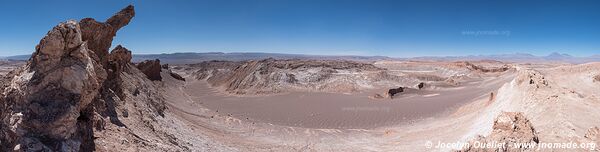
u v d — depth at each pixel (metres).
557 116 23.08
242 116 55.00
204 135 31.86
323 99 74.19
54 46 13.71
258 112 59.97
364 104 66.75
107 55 29.69
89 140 15.48
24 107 13.29
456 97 67.75
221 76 119.25
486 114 34.50
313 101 72.12
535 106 26.98
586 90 45.75
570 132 20.53
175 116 37.12
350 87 86.56
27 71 14.02
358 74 95.56
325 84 88.88
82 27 26.08
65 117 13.44
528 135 19.75
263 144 33.91
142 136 20.91
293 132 43.12
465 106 48.31
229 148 28.95
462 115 44.03
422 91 82.56
